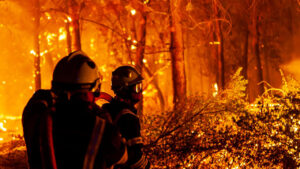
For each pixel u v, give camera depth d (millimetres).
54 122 2459
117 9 12461
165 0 12406
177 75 9719
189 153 5391
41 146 2393
